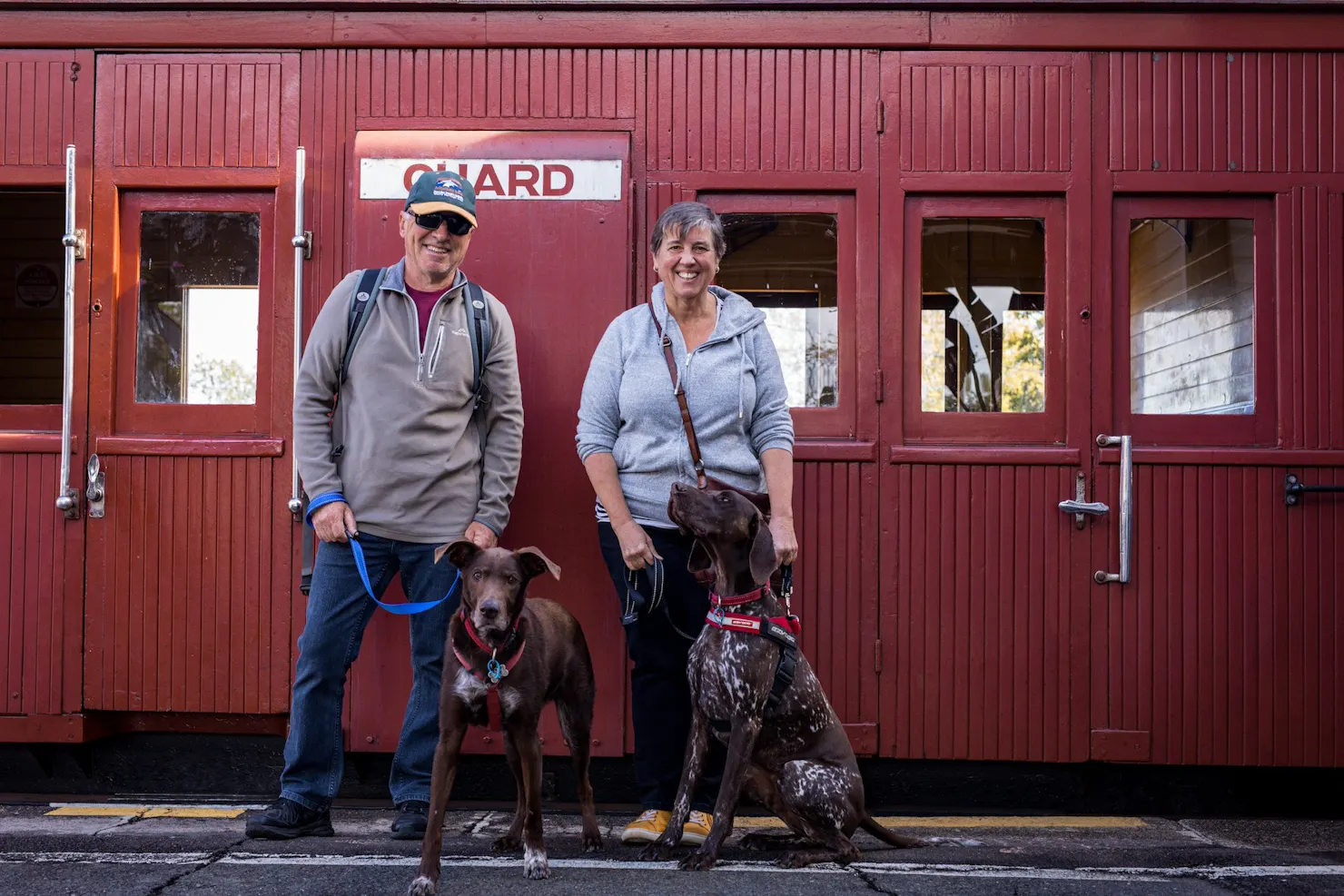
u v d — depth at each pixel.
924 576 4.25
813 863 3.38
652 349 3.66
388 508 3.70
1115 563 4.25
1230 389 4.34
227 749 4.38
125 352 4.36
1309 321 4.31
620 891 3.04
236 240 4.39
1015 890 3.13
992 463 4.26
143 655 4.26
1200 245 4.37
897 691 4.23
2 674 4.28
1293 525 4.25
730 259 4.38
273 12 4.35
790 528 3.44
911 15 4.32
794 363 4.36
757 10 4.34
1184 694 4.23
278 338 4.30
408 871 3.25
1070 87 4.33
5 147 4.36
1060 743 4.22
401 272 3.83
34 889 3.07
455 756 3.17
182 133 4.35
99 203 4.34
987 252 4.36
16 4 4.30
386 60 4.36
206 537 4.27
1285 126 4.33
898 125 4.34
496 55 4.35
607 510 3.56
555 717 4.20
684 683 3.68
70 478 4.30
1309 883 3.26
